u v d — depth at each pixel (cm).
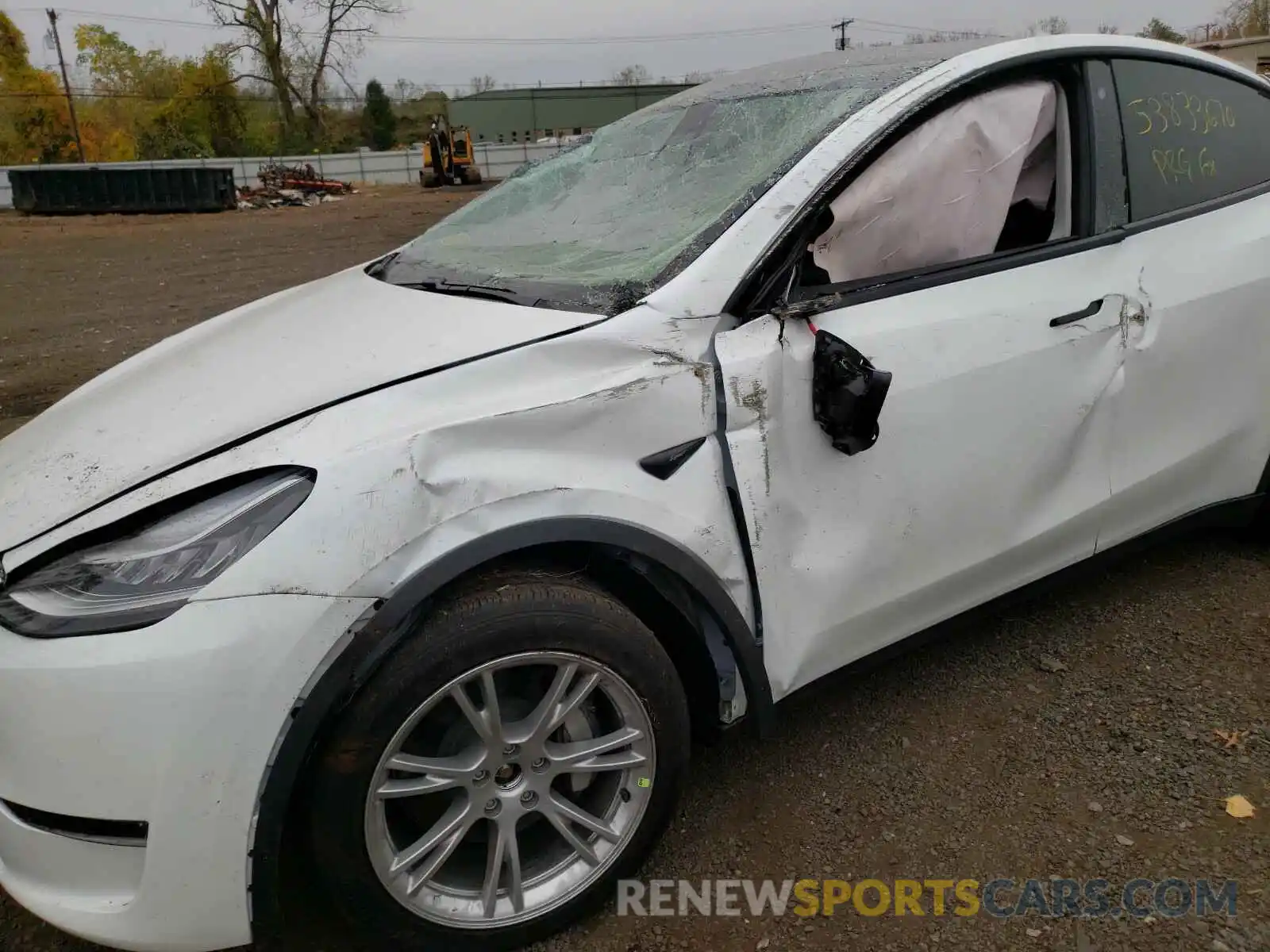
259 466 165
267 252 1445
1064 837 214
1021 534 244
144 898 158
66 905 162
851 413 191
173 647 150
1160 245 258
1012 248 241
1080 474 253
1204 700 259
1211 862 204
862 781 236
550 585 175
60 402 244
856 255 216
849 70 255
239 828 156
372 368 187
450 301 223
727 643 197
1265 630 290
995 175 236
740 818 225
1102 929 189
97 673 151
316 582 155
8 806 164
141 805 153
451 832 176
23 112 4888
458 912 181
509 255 250
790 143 225
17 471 193
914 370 213
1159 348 257
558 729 186
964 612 247
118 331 821
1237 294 271
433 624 165
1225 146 284
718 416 192
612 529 178
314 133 5316
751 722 209
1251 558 336
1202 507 293
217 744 152
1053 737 248
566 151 311
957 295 223
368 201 2864
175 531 161
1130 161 258
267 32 5038
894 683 275
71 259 1416
